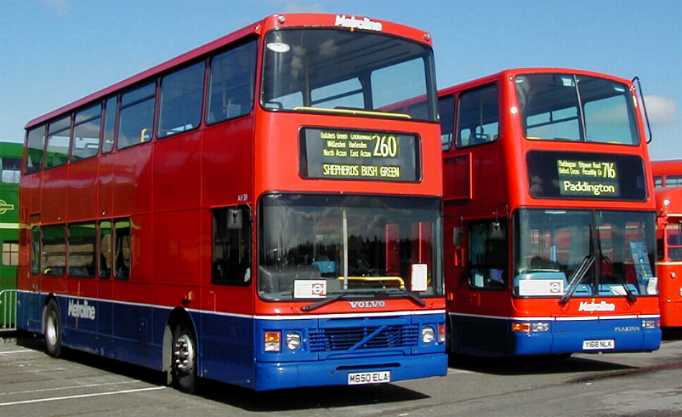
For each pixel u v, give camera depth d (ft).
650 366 53.01
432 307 38.88
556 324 47.47
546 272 47.75
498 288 48.96
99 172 53.26
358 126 38.22
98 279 52.60
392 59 40.11
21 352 63.87
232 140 38.75
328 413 36.52
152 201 46.09
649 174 51.24
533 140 48.47
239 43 39.14
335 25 38.81
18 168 74.79
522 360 57.16
